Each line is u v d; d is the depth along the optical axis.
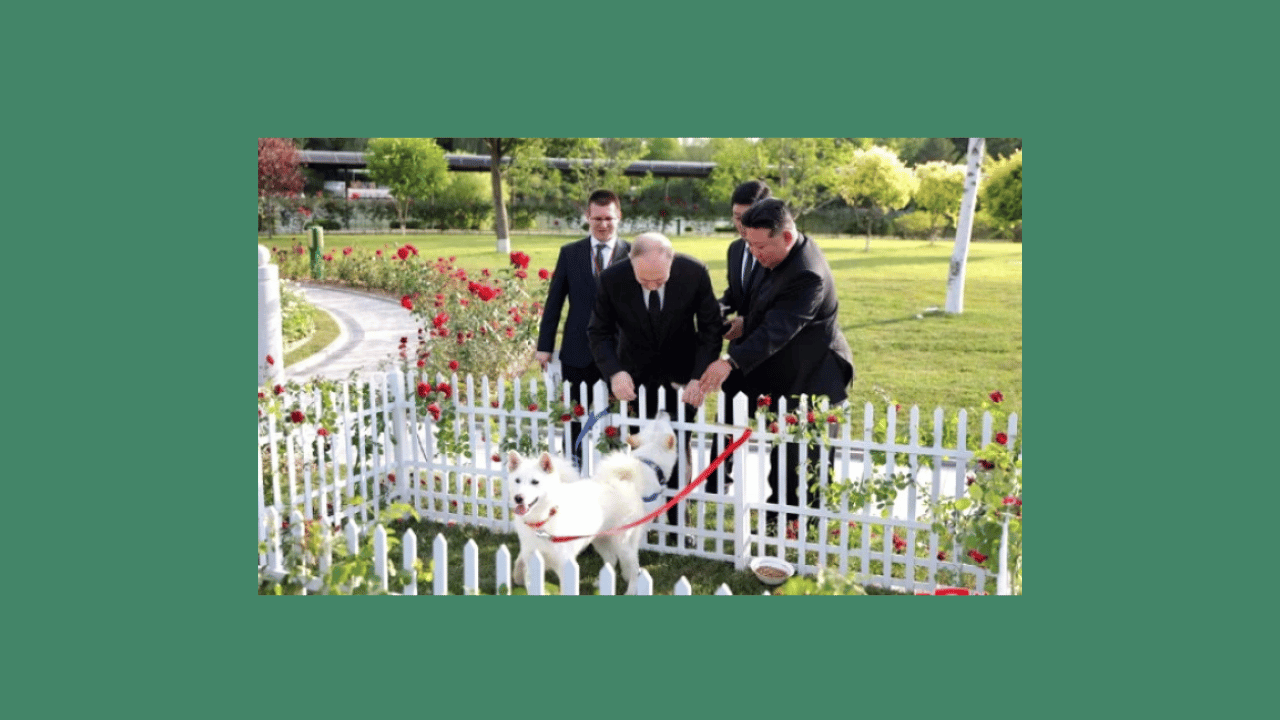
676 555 5.72
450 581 5.16
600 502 4.77
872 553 5.23
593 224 6.32
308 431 5.56
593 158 27.25
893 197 22.89
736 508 5.45
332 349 12.42
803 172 22.73
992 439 4.91
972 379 10.77
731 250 6.27
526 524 4.56
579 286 6.38
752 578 5.37
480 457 6.53
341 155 29.42
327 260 20.39
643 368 5.90
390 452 6.30
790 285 5.41
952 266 14.80
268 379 6.50
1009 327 13.63
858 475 6.88
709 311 5.77
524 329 9.64
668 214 28.44
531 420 6.02
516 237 27.41
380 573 4.13
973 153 14.35
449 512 6.31
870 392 10.23
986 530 4.66
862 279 18.11
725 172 25.53
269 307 6.53
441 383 6.20
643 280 5.43
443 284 13.58
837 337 5.69
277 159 26.62
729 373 5.43
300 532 4.68
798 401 5.59
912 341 12.80
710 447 6.21
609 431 5.71
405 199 27.97
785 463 5.41
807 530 5.62
